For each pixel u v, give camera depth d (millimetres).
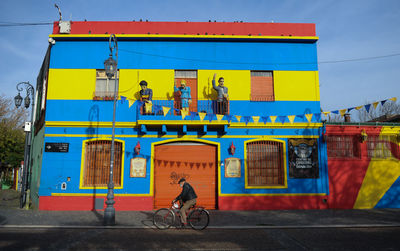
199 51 13695
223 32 13938
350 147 13570
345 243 7484
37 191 13766
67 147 12750
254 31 13992
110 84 13414
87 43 13570
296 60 13812
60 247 6961
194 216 9211
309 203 12828
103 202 12469
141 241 7598
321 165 13109
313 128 13336
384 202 13203
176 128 13039
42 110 14789
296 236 8266
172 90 13383
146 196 12570
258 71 13797
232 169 12891
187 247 7059
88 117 12992
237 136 13117
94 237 8008
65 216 10977
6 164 27922
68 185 12531
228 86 13484
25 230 8812
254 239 7898
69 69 13344
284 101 13445
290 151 13078
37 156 15812
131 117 13055
